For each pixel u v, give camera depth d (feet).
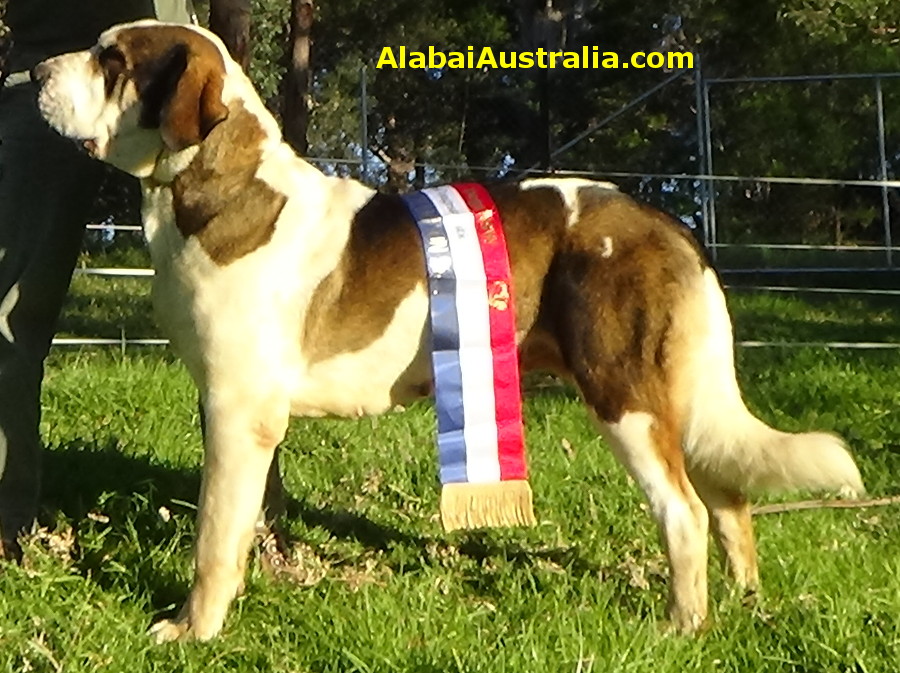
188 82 11.02
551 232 11.74
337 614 11.55
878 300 45.16
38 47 12.78
